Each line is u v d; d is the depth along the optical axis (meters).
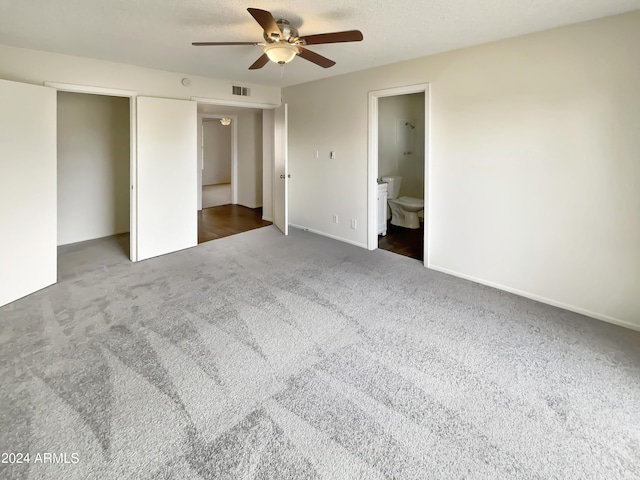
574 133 2.77
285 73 4.48
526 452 1.54
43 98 3.20
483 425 1.69
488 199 3.34
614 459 1.50
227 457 1.51
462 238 3.59
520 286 3.22
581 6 2.38
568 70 2.74
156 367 2.12
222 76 4.62
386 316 2.79
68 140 4.86
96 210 5.23
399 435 1.63
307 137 5.26
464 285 3.44
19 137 3.00
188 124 4.46
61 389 1.91
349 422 1.71
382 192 5.37
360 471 1.45
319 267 3.94
